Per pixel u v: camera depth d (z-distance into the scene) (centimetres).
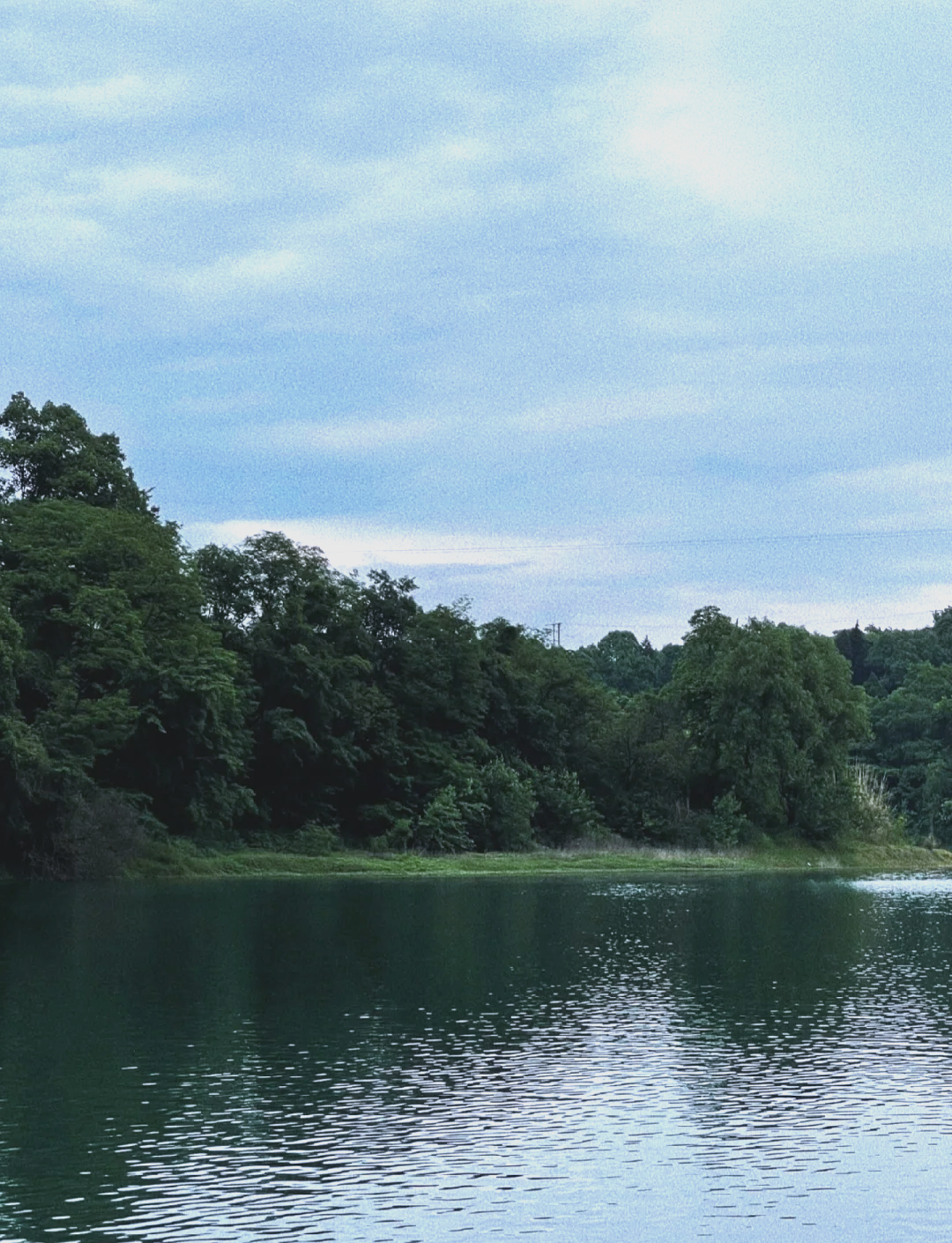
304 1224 1744
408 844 9856
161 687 7462
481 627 12012
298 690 9338
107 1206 1803
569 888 7488
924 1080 2492
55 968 3756
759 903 6450
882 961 4097
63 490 8250
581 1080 2488
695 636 12250
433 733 10519
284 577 9838
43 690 7219
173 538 8456
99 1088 2388
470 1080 2472
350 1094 2361
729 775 11838
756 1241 1702
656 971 3825
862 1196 1858
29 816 7006
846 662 12425
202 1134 2119
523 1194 1861
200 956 4031
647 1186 1897
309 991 3409
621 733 11850
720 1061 2634
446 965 3897
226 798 8312
